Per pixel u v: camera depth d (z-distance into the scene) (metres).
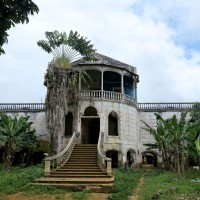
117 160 36.66
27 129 34.78
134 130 37.41
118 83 39.84
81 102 34.50
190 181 21.95
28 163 35.69
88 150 29.73
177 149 26.47
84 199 16.47
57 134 26.89
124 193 17.48
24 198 16.72
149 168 37.03
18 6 8.34
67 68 28.44
